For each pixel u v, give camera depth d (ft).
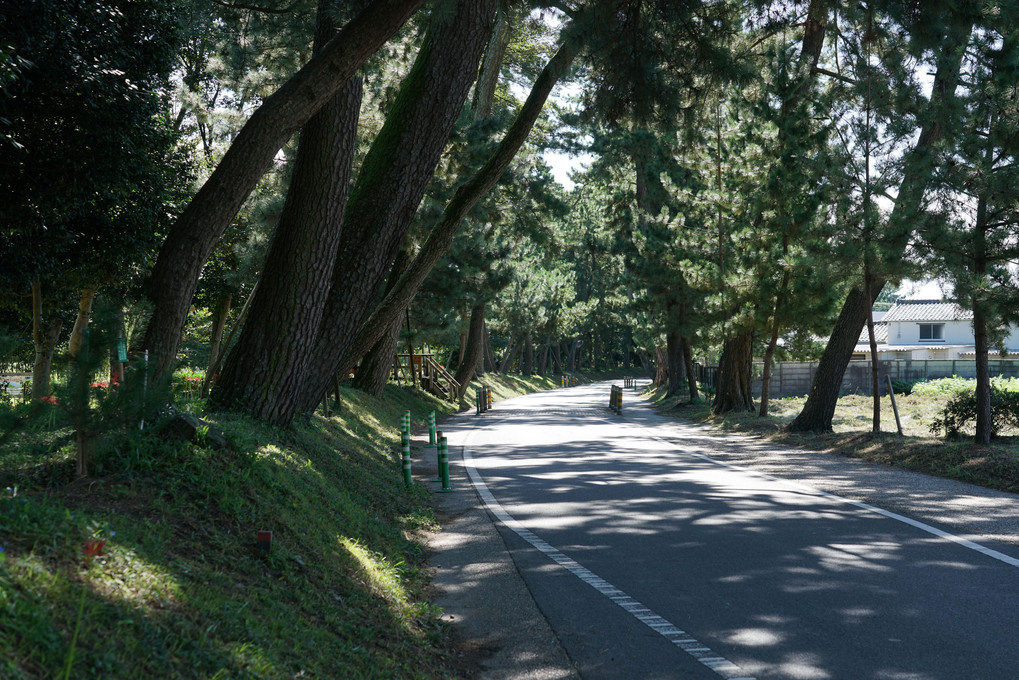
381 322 61.87
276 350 37.47
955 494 37.19
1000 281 49.44
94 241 51.83
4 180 40.91
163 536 16.92
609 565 24.82
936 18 39.68
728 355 99.66
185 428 23.39
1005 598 20.62
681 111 42.45
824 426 68.08
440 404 126.21
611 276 174.81
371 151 46.96
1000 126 48.70
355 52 29.43
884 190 54.65
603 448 62.80
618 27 39.99
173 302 29.99
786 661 16.49
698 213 92.84
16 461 21.24
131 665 10.88
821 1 51.44
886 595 21.03
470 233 99.71
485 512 34.88
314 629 15.67
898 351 210.38
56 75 38.29
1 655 9.43
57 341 74.69
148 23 43.62
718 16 39.81
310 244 37.93
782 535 28.76
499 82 114.73
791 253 76.28
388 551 25.49
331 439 43.88
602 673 16.16
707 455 56.65
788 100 65.36
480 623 19.74
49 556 12.84
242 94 64.75
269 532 18.61
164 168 53.88
